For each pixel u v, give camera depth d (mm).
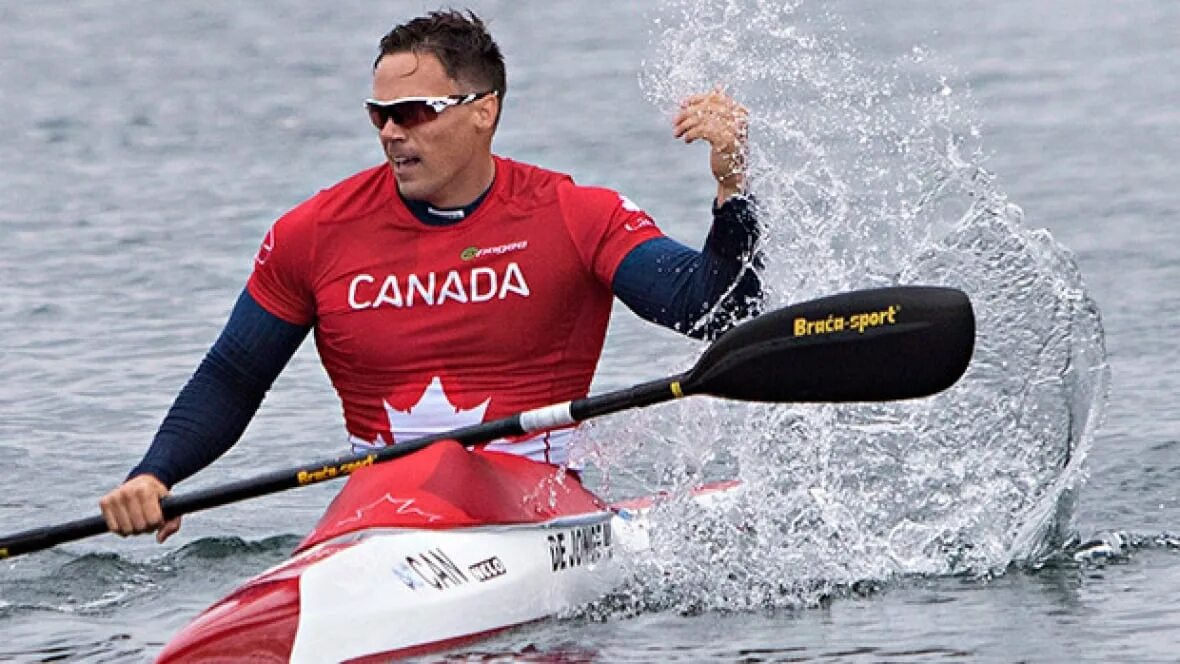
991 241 26062
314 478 19562
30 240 47844
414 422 21328
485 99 20906
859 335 19156
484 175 21188
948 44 74438
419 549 18719
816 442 24203
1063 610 19641
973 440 24250
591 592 20422
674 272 20516
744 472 23641
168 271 44094
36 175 57281
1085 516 24422
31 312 40188
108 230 48938
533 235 21141
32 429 31672
